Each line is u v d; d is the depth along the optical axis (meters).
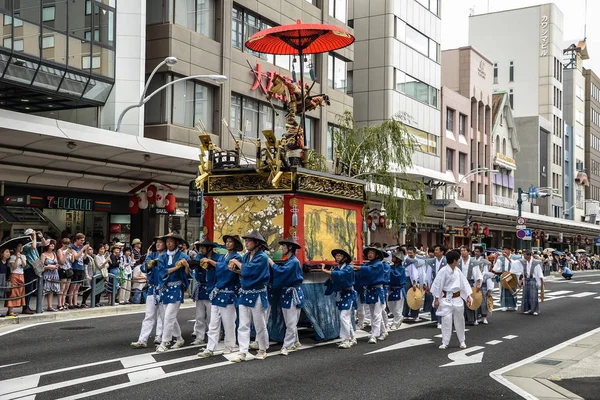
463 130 55.00
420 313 19.12
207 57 28.11
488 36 81.56
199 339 12.42
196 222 28.91
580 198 90.44
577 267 65.50
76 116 25.62
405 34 44.47
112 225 25.64
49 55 20.84
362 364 10.72
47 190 22.80
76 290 17.72
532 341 13.95
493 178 61.53
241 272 10.83
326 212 13.55
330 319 13.11
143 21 25.56
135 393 8.34
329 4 37.25
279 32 13.39
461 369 10.48
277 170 12.40
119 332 13.84
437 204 39.59
